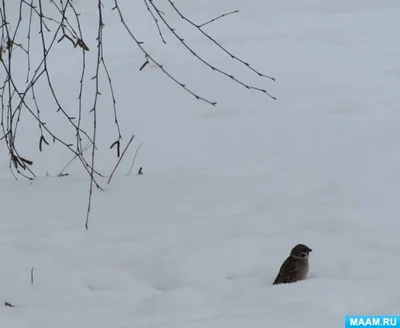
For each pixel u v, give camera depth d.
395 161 13.59
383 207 11.59
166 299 8.86
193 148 15.26
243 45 21.86
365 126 15.54
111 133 16.62
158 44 22.42
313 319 7.71
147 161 14.77
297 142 15.05
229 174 13.61
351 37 21.94
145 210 12.18
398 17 23.34
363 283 8.78
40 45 22.88
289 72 19.62
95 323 8.25
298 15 24.14
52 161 15.48
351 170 13.27
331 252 10.18
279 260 10.08
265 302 8.41
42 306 9.10
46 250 10.98
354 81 18.58
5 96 19.56
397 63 19.70
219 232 11.15
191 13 24.89
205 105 17.91
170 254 10.54
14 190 13.30
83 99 19.08
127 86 19.64
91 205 12.52
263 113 16.88
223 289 9.43
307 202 12.02
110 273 10.02
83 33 23.59
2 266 10.33
